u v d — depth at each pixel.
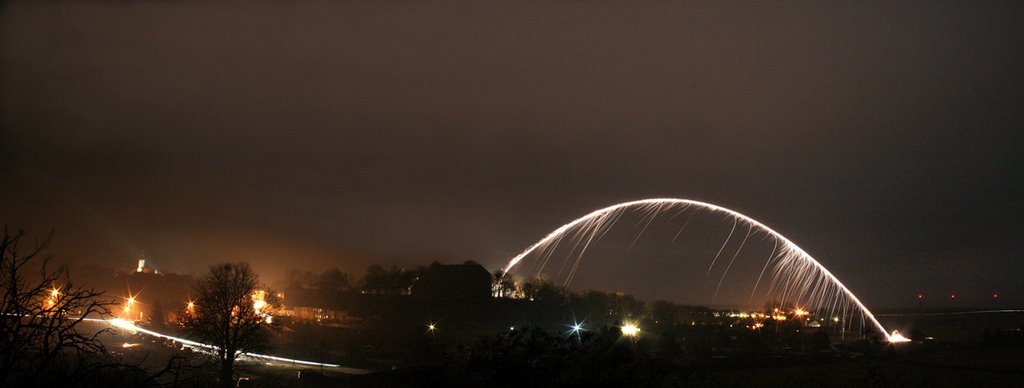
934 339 125.25
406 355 75.69
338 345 87.56
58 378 14.31
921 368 74.50
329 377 57.06
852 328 137.62
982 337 116.88
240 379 54.44
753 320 120.81
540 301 127.19
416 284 132.75
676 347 71.94
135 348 70.88
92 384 15.21
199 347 68.94
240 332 62.88
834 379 59.53
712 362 66.44
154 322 103.00
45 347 14.32
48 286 14.62
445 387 21.72
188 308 79.75
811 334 113.62
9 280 13.77
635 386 17.62
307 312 126.19
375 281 159.12
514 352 17.42
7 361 13.54
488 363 17.41
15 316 13.85
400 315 116.00
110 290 132.00
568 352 17.39
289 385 53.19
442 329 107.62
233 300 59.78
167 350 70.31
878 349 94.56
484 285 129.38
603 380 16.94
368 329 104.31
